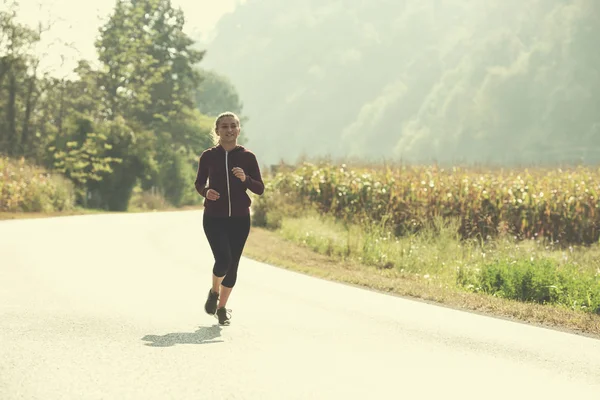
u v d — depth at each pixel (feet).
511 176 84.64
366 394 18.65
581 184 74.43
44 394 17.52
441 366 22.31
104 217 110.93
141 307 30.81
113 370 20.04
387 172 85.61
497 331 29.07
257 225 94.38
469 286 44.83
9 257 47.65
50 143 176.45
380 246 61.67
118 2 253.24
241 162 27.81
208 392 18.19
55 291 33.99
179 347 23.30
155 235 74.23
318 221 79.51
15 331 24.80
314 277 45.78
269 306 33.09
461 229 73.05
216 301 27.73
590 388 20.42
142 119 286.46
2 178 123.34
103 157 176.35
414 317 31.65
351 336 26.50
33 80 195.42
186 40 301.63
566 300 40.96
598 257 59.26
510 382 20.70
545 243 69.56
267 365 21.34
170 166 227.40
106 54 248.32
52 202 137.90
